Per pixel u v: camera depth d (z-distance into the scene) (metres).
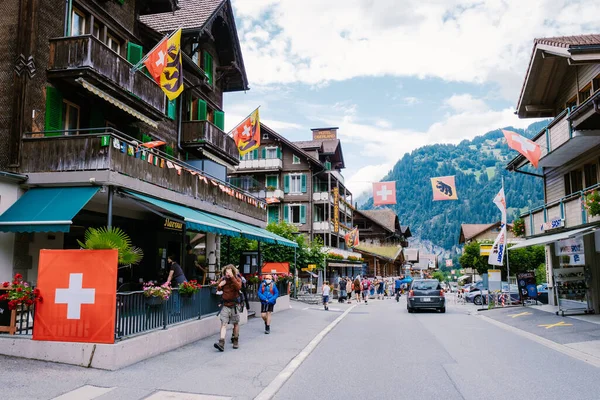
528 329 16.41
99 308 8.95
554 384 8.37
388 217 82.69
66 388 7.45
